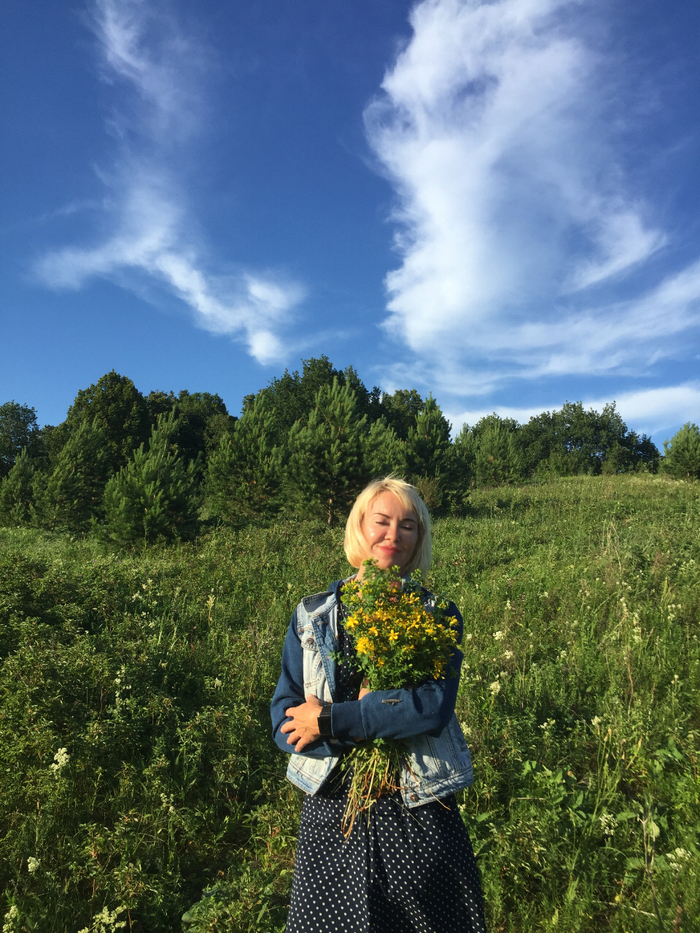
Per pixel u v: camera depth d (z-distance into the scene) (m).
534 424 67.56
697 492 18.83
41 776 3.35
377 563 1.89
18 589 6.73
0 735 3.62
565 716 4.36
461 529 13.57
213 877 3.20
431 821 1.64
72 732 3.74
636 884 2.81
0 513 22.17
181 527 14.02
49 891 2.84
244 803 3.73
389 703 1.61
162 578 8.40
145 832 3.23
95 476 21.66
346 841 1.67
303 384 48.69
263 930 2.63
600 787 3.41
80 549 13.65
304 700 1.84
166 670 5.00
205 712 4.22
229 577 8.83
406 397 60.66
